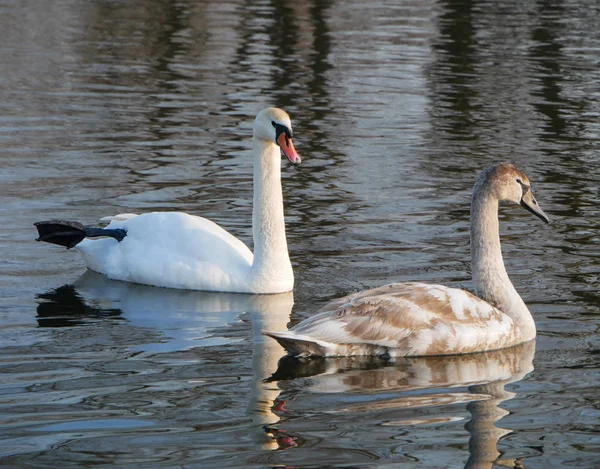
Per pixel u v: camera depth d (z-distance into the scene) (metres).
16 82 26.66
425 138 22.50
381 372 10.77
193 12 38.78
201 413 9.54
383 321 11.20
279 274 13.73
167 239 14.25
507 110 25.25
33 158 19.94
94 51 31.23
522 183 12.06
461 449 8.85
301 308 13.02
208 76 28.31
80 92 25.88
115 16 37.56
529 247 15.45
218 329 12.15
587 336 11.89
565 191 18.61
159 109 24.44
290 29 35.94
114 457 8.60
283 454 8.68
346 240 15.75
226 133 22.50
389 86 27.66
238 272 13.79
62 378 10.38
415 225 16.58
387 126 23.48
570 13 40.38
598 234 16.14
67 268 14.70
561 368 10.91
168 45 32.59
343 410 9.66
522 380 10.54
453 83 28.19
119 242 14.58
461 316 11.45
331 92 26.81
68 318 12.42
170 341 11.65
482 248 11.98
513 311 11.86
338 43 33.66
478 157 21.00
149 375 10.51
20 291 13.50
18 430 9.11
